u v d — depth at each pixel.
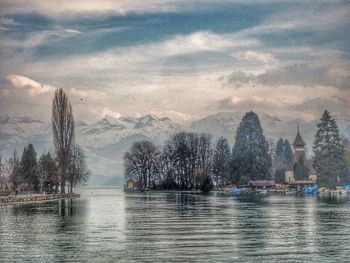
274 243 71.12
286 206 145.25
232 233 81.69
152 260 60.19
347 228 86.88
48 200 192.88
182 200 190.38
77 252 65.38
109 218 108.81
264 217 108.56
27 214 119.12
